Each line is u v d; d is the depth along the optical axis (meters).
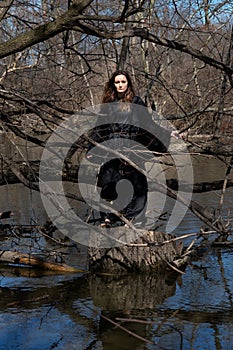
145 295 4.93
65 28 4.83
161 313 4.42
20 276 5.62
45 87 6.94
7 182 5.68
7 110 5.70
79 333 4.01
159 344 3.78
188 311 4.46
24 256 5.97
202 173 12.34
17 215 8.36
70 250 6.60
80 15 4.69
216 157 5.52
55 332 4.04
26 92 5.69
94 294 4.96
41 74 7.41
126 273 5.70
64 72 7.39
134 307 4.59
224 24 6.56
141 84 8.09
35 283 5.35
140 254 5.70
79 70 8.26
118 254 5.71
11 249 6.51
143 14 6.98
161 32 6.42
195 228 7.26
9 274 5.70
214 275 5.52
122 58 7.70
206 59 4.95
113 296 4.89
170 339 3.87
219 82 6.73
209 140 5.78
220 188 6.11
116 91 5.54
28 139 5.46
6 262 6.07
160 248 5.72
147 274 5.66
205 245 6.20
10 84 7.28
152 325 4.14
